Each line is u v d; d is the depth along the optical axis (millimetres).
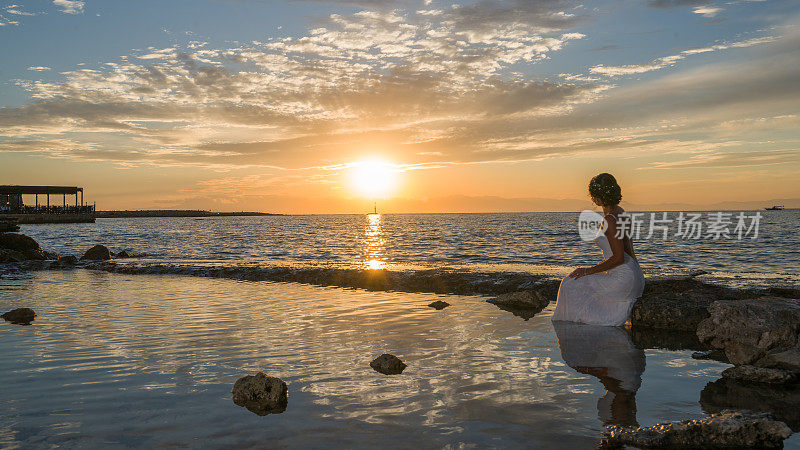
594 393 3578
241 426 2986
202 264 15984
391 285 10070
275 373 4125
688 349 5008
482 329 5930
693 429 2805
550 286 9078
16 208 81938
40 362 4469
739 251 21641
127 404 3389
